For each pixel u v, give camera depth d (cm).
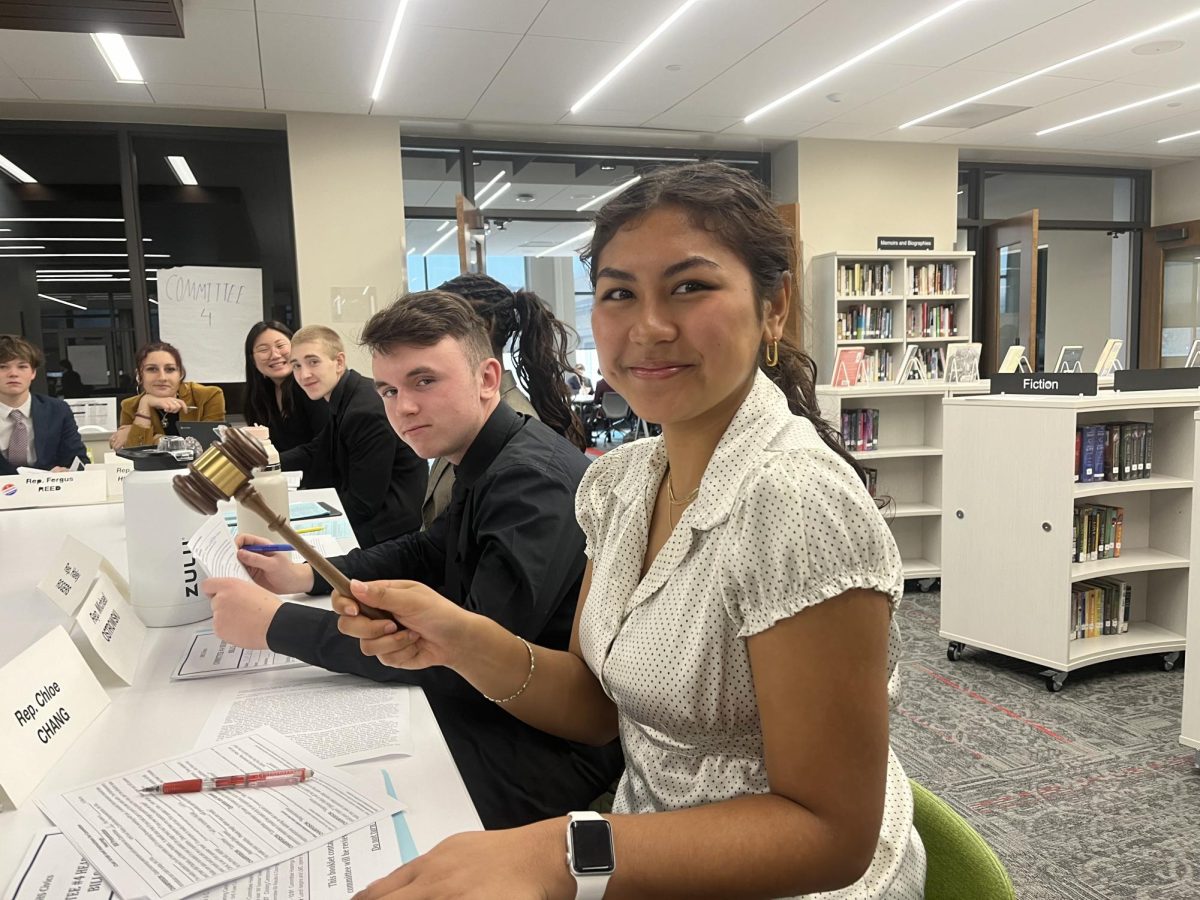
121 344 559
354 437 258
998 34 452
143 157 558
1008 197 848
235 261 574
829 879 62
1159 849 188
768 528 65
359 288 568
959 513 311
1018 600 292
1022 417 287
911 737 249
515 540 114
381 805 67
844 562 62
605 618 85
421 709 87
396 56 453
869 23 432
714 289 69
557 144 648
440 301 133
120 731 81
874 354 697
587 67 482
